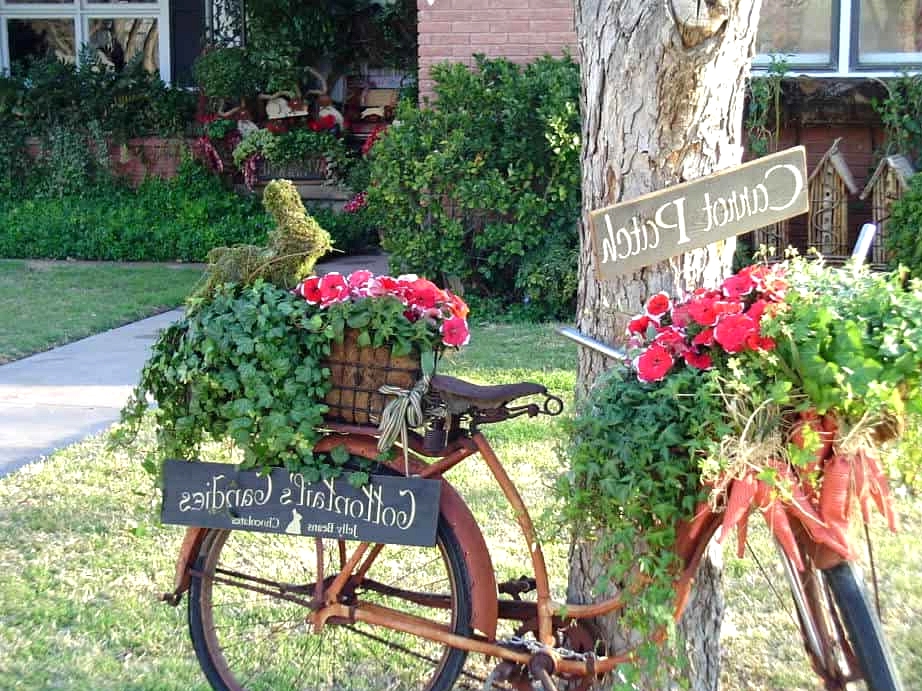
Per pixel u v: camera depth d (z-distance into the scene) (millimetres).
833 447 2631
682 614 3043
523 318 9617
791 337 2568
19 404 7004
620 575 2723
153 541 4746
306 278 3143
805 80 9891
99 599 4207
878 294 2668
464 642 3078
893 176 9102
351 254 13703
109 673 3654
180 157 14430
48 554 4594
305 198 14406
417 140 9750
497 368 7559
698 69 2828
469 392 2965
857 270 2885
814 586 2971
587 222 3141
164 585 4332
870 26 10156
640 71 2900
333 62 15211
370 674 3711
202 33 15859
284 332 2994
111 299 10758
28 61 16047
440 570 4359
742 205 2879
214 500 3143
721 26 2771
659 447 2600
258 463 3117
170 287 11477
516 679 3094
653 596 2713
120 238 13484
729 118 2988
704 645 3152
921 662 3664
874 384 2490
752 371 2615
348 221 13617
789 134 10141
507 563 4422
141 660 3771
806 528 2695
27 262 13297
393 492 3043
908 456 2742
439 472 3102
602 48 2986
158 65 16078
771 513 2582
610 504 2705
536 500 5082
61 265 13070
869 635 2637
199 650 3383
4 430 6410
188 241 13352
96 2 16062
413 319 3051
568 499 2775
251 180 14164
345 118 15133
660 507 2643
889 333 2564
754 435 2570
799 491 2641
